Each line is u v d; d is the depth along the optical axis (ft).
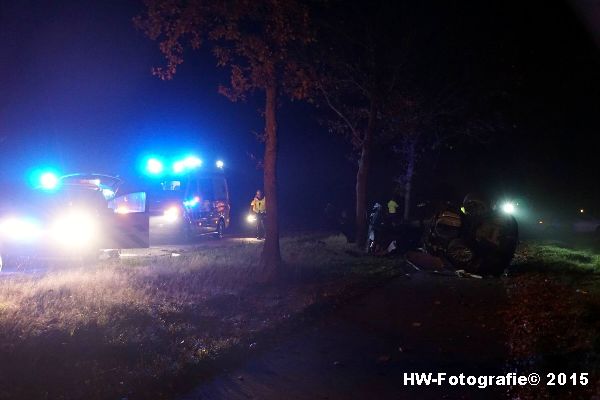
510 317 31.96
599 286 39.73
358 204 67.10
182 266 45.62
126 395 19.56
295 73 42.80
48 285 34.71
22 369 20.44
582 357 23.36
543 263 53.98
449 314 33.09
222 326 28.58
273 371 23.00
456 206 51.21
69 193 46.21
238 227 99.04
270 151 42.45
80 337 24.26
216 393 20.54
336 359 24.58
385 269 49.55
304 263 49.42
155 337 25.54
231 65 41.47
